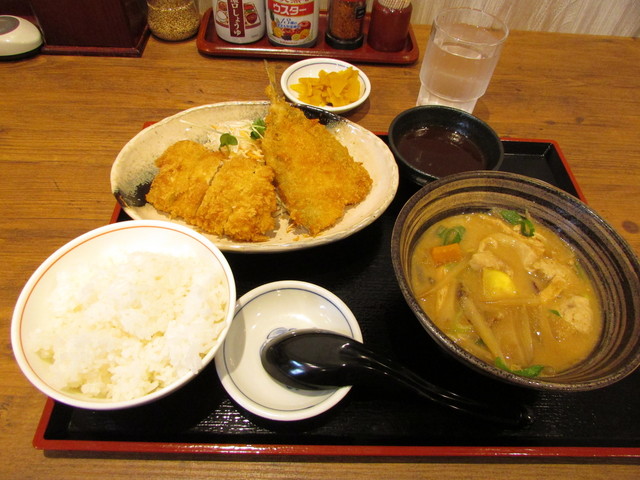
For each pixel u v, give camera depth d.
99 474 0.26
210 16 0.58
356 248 0.37
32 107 0.46
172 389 0.24
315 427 0.28
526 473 0.28
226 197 0.36
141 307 0.27
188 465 0.27
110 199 0.39
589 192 0.44
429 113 0.43
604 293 0.31
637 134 0.50
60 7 0.48
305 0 0.50
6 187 0.39
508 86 0.55
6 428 0.27
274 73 0.49
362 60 0.55
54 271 0.28
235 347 0.30
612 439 0.29
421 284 0.32
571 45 0.62
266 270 0.35
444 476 0.27
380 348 0.31
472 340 0.30
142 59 0.52
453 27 0.50
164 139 0.41
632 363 0.24
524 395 0.30
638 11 0.63
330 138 0.41
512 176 0.33
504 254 0.33
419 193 0.30
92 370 0.25
